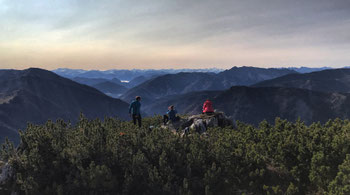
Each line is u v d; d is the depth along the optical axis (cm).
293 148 1116
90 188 1006
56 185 1012
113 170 1112
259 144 1280
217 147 1188
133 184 1025
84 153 1133
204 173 1074
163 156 1062
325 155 1031
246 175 1065
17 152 1205
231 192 1011
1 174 1127
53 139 1238
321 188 944
